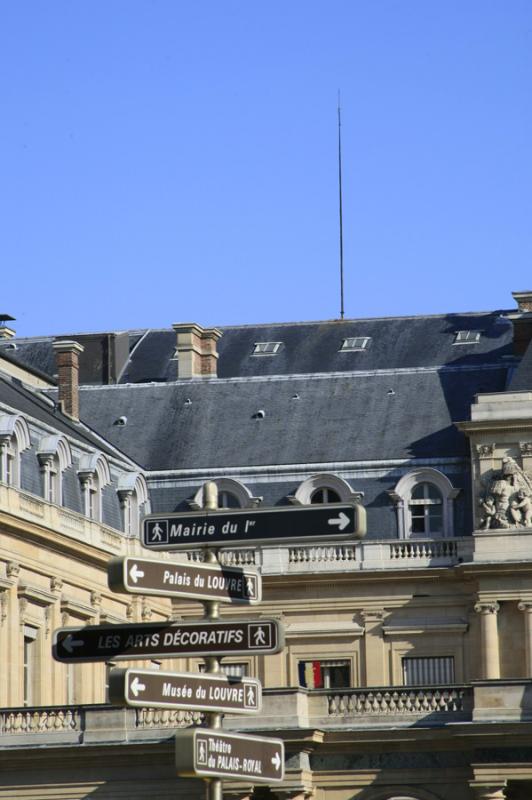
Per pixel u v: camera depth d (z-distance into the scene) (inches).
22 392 4621.1
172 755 3452.3
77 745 3489.2
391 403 4872.0
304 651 4507.9
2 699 3841.0
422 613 4463.6
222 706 1635.1
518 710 3395.7
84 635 1647.4
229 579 1675.7
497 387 4847.4
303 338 5900.6
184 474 4788.4
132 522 4596.5
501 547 4397.1
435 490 4613.7
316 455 4744.1
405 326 5831.7
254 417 4936.0
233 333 5999.0
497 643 4367.6
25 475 4055.1
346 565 4510.3
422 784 3430.1
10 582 3892.7
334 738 3457.2
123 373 5885.8
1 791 3533.5
